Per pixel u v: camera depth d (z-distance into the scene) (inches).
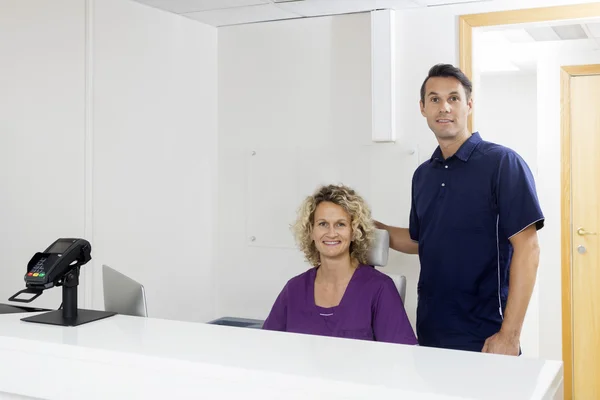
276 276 159.6
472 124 138.2
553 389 50.9
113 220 133.9
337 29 151.5
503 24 134.0
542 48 179.3
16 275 113.5
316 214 95.5
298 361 55.3
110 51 132.2
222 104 165.5
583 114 176.4
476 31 138.4
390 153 145.9
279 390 51.5
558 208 177.3
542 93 179.3
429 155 141.6
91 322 71.8
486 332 99.0
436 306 103.0
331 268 95.2
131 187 138.5
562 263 176.2
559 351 176.7
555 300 177.0
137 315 77.4
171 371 55.9
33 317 73.1
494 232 98.0
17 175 113.0
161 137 147.1
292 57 156.9
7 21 110.5
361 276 95.0
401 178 144.9
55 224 120.7
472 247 98.8
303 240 99.3
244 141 163.0
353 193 97.2
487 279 98.9
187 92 155.3
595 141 175.3
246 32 162.1
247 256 163.3
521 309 93.5
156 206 145.8
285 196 158.2
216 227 166.4
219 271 166.6
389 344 61.6
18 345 63.8
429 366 54.0
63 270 71.3
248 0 138.6
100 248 130.8
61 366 61.5
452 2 136.6
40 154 117.3
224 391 53.7
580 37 169.3
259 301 161.9
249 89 162.2
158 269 146.9
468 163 99.6
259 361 55.2
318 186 154.7
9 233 111.9
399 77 144.0
